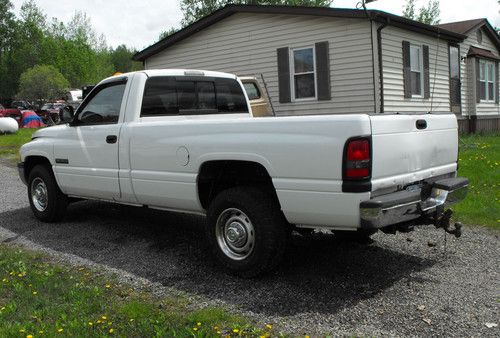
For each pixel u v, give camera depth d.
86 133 5.92
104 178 5.73
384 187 4.00
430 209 4.39
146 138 5.20
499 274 4.56
